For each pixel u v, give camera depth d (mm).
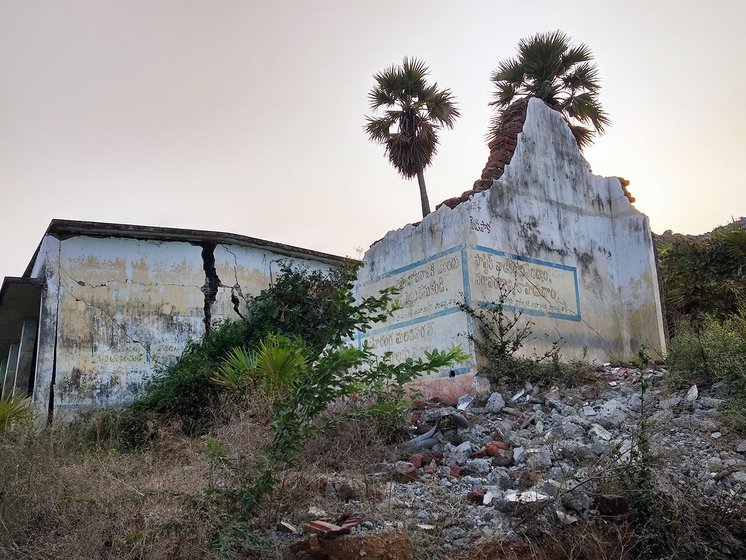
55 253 15164
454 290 10117
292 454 6082
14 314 17016
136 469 7195
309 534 5438
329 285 16672
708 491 5832
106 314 15398
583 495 5750
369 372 6703
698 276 13555
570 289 11523
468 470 6840
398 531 5414
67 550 5207
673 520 5414
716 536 5371
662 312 12562
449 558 5273
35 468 6105
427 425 7965
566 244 11758
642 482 5680
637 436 6242
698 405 7812
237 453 6578
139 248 16219
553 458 6738
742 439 6789
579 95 17969
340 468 6887
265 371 8484
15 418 8117
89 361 14922
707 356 8555
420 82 24719
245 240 17422
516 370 9445
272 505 5816
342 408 7691
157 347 15797
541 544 5426
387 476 6590
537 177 11641
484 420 8258
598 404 8422
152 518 5656
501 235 10648
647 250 12438
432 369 6652
